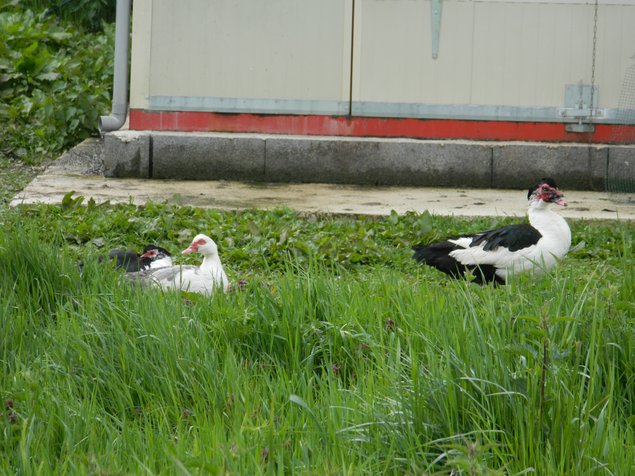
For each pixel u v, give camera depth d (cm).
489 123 1512
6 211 1159
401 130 1519
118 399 629
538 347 619
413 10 1491
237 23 1503
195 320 713
